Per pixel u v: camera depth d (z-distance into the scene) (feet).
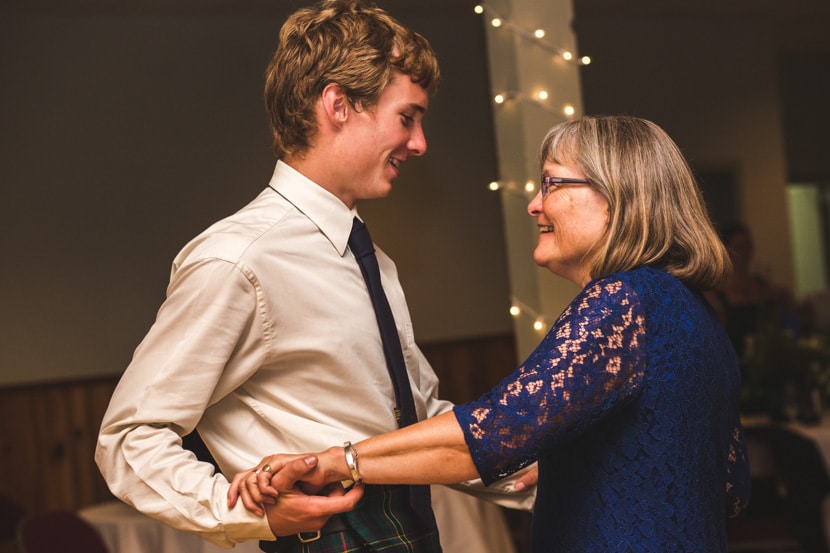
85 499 19.11
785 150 30.40
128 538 11.62
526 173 9.27
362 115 4.99
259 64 20.44
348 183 5.08
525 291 9.42
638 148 4.90
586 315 4.56
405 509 5.07
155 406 4.62
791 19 24.95
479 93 22.21
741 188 24.30
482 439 4.40
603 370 4.47
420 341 21.63
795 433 12.92
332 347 4.86
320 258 4.95
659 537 4.50
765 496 14.08
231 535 4.59
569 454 4.76
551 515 4.85
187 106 19.98
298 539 4.92
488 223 22.26
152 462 4.59
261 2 19.60
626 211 4.84
